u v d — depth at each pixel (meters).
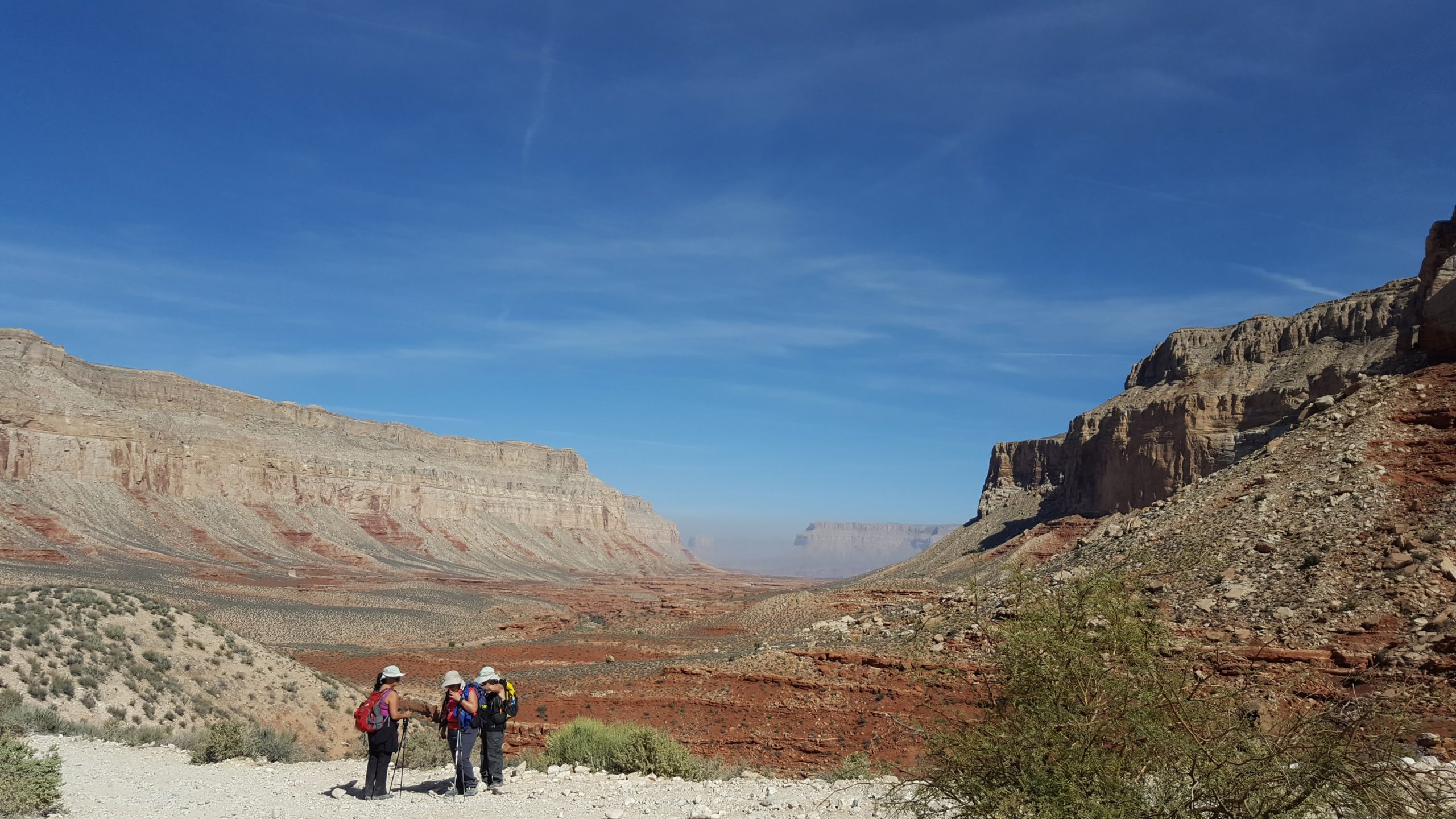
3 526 130.88
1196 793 7.15
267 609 99.44
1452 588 24.38
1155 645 8.20
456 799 13.56
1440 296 37.09
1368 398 36.72
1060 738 7.52
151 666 36.31
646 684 45.97
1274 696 7.86
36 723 23.42
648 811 12.15
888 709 34.56
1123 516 45.62
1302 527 30.55
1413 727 7.20
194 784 15.27
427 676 66.06
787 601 87.81
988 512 144.75
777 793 13.70
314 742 38.81
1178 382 118.31
